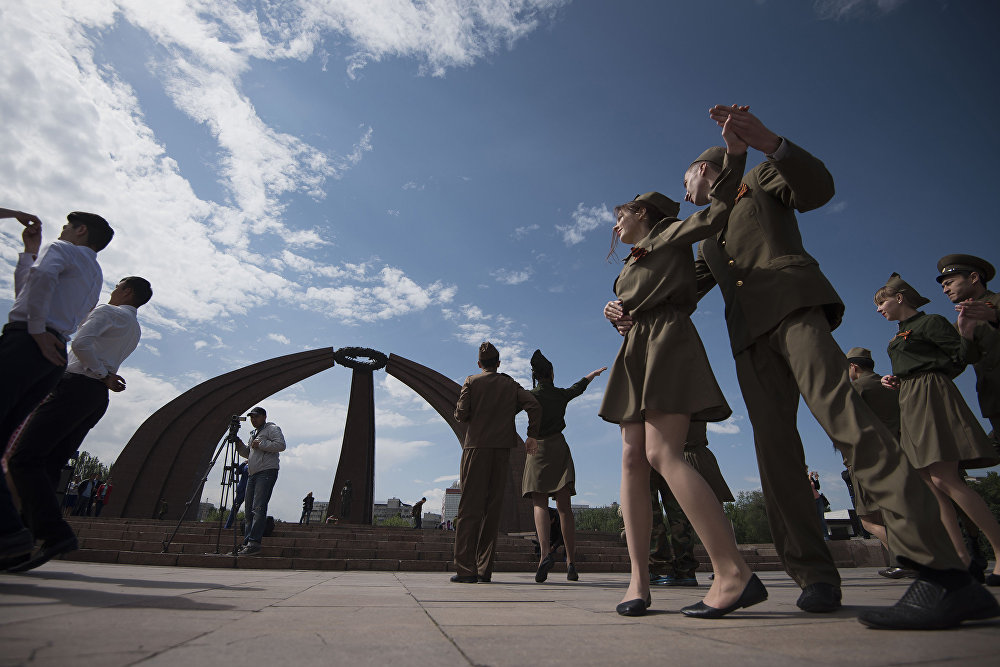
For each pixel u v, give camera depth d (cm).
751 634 137
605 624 159
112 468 2586
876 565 873
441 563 673
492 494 442
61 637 116
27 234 294
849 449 173
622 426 221
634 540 203
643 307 215
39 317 253
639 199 248
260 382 3022
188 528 962
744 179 240
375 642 124
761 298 214
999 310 329
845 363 189
